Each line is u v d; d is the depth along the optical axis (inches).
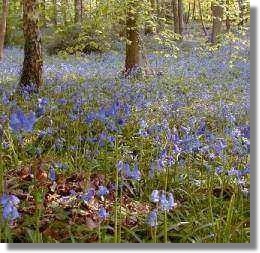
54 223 141.6
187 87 448.8
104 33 479.2
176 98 366.9
